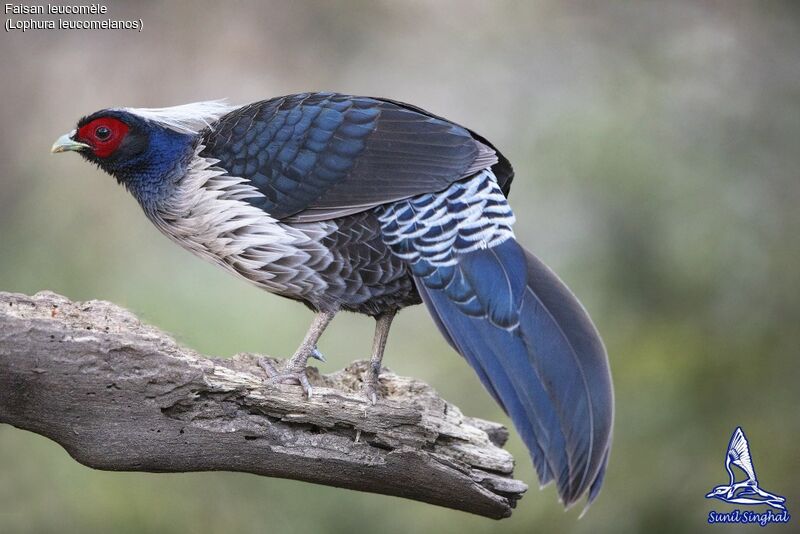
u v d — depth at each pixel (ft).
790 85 45.52
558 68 48.47
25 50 51.06
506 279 25.39
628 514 38.65
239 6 52.75
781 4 49.11
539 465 24.40
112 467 24.02
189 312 41.70
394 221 26.20
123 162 28.35
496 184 26.50
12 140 49.65
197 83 51.52
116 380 23.31
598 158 41.75
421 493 26.17
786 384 39.99
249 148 27.04
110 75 51.16
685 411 39.34
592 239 41.29
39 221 46.47
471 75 49.90
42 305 24.00
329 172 26.43
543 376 24.85
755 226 41.04
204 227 27.25
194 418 24.25
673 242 40.70
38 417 23.21
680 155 42.09
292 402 24.79
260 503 39.11
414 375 42.32
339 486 26.00
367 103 27.35
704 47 47.39
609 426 24.56
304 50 52.47
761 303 40.50
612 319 40.81
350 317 43.91
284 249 26.68
